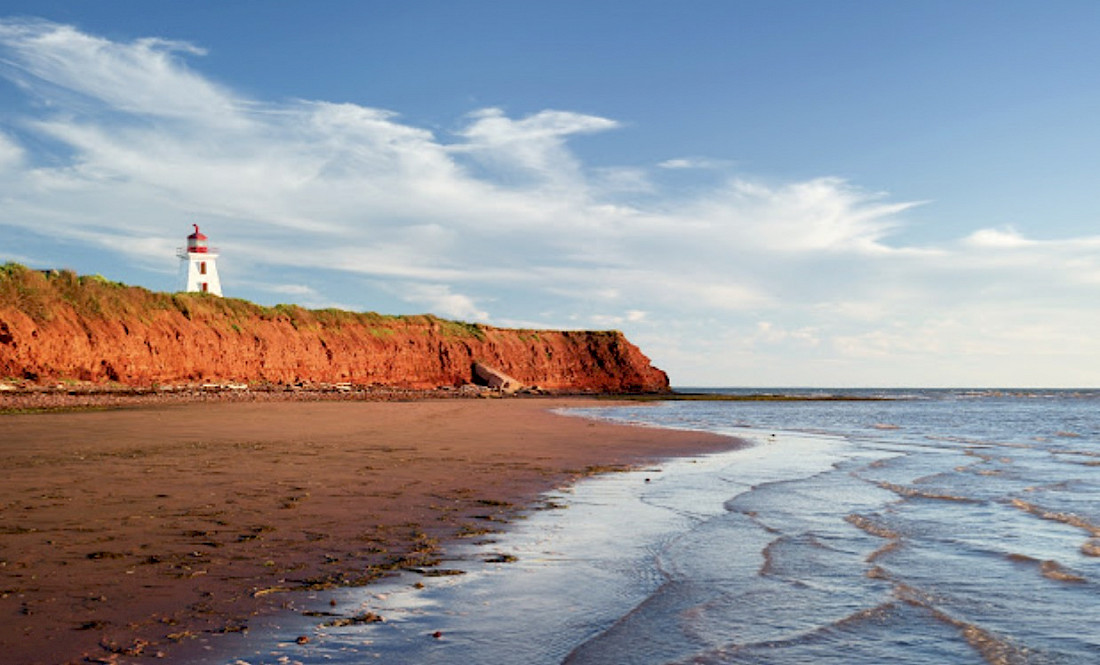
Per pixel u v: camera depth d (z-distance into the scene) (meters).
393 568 7.29
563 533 9.26
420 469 15.08
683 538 9.05
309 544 8.12
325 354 83.25
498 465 16.41
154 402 42.16
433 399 69.50
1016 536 9.24
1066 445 25.03
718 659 5.04
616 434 27.44
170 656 4.84
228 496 10.88
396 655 5.00
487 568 7.43
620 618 5.91
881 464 18.30
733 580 7.12
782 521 10.24
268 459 15.74
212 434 21.80
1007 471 16.66
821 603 6.38
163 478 12.48
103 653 4.84
